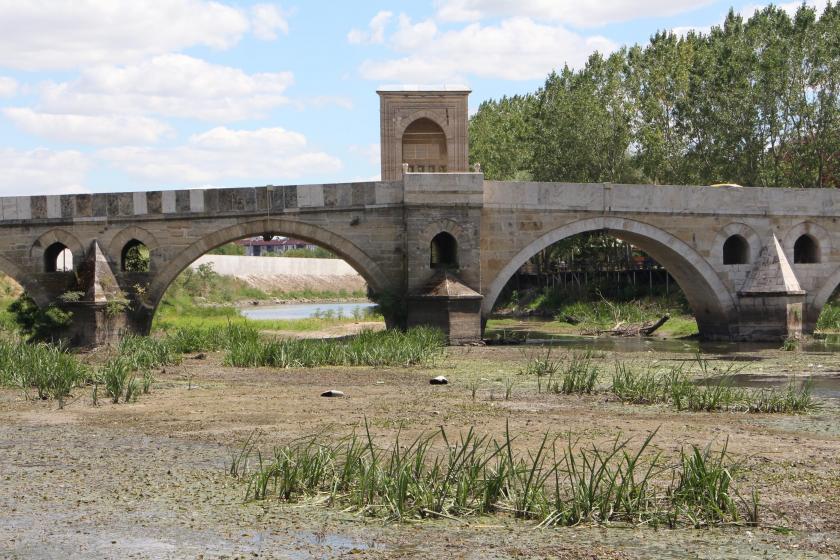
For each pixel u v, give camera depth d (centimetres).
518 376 3072
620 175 7038
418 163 5859
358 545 1280
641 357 3788
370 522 1380
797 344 4228
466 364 3441
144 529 1349
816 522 1384
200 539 1305
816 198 4709
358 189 4281
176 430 2094
